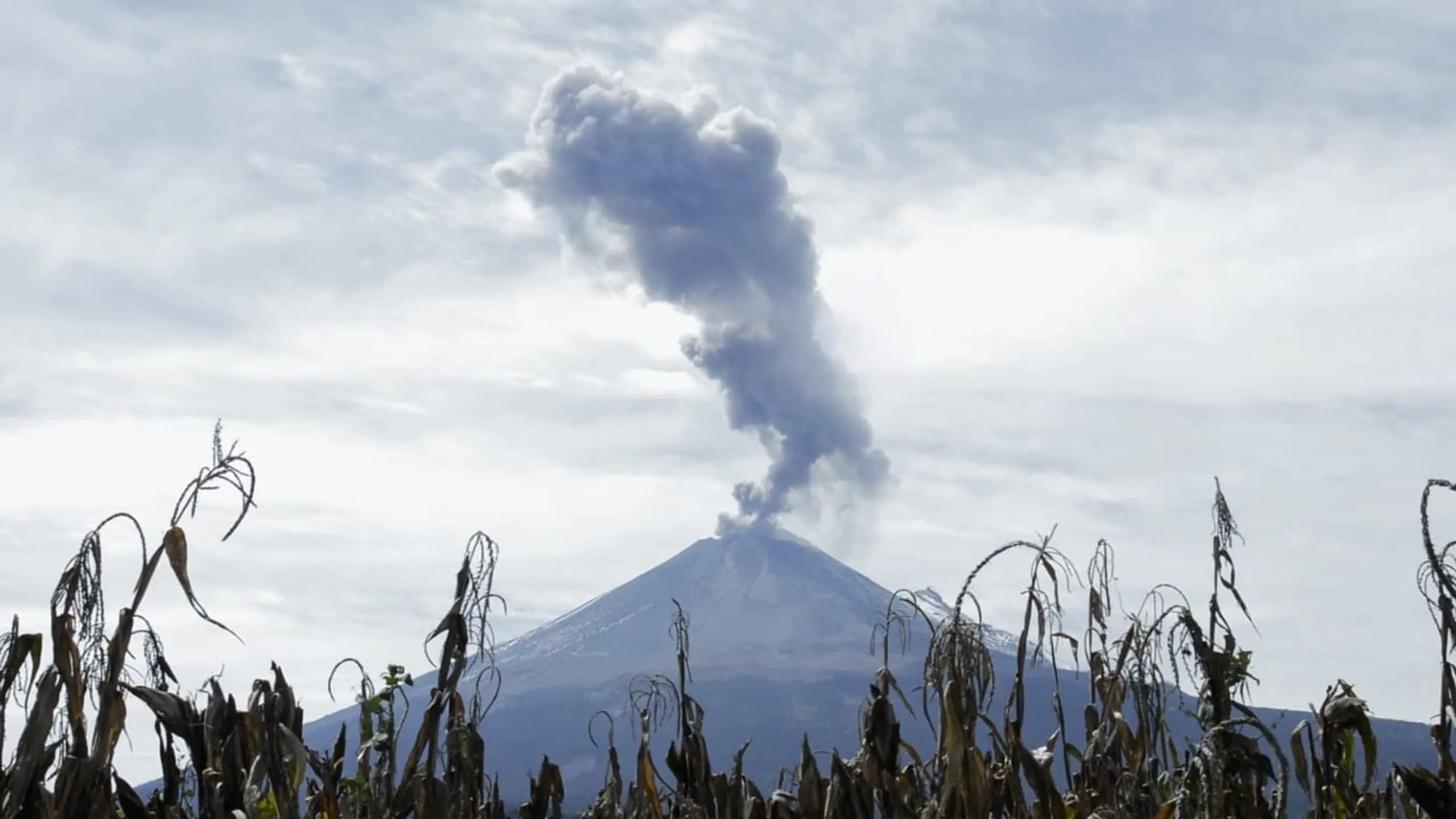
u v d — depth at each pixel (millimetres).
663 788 9758
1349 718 8719
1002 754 9094
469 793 9141
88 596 7883
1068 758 9320
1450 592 7867
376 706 9312
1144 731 9234
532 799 9781
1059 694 9320
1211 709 8898
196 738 8469
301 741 8438
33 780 7754
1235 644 9164
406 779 9117
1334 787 8789
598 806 9734
